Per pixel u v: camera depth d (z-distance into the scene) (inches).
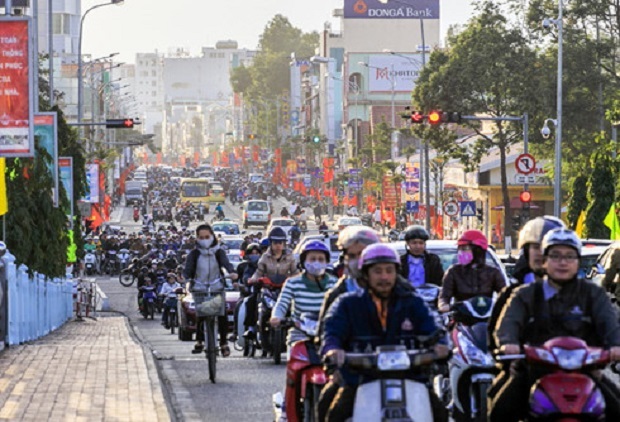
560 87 3316.9
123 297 3708.2
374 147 6727.4
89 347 1371.8
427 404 555.2
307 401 687.1
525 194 2994.6
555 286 563.2
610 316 555.8
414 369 560.1
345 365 564.1
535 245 651.5
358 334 573.3
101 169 5290.4
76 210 2790.4
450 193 5118.1
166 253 4217.5
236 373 1203.9
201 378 1159.6
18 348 1353.3
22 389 975.6
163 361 1342.3
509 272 1475.1
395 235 4731.8
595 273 1325.0
